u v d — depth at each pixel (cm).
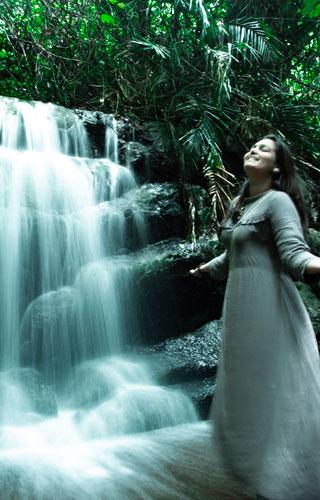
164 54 655
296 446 170
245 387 177
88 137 535
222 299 465
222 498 212
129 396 330
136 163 538
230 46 635
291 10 777
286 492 167
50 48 691
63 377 382
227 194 539
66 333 387
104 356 404
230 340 184
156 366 379
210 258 450
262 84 718
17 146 490
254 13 789
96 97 664
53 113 519
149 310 428
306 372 177
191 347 426
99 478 237
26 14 690
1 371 371
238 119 627
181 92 628
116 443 290
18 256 403
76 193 461
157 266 425
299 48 796
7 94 696
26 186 430
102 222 451
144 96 634
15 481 233
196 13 688
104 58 674
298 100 717
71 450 278
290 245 172
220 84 602
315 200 630
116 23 704
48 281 416
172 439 297
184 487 225
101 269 411
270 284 183
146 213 478
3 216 403
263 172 194
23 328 388
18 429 301
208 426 323
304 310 187
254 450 173
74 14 699
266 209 185
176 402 334
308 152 677
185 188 529
